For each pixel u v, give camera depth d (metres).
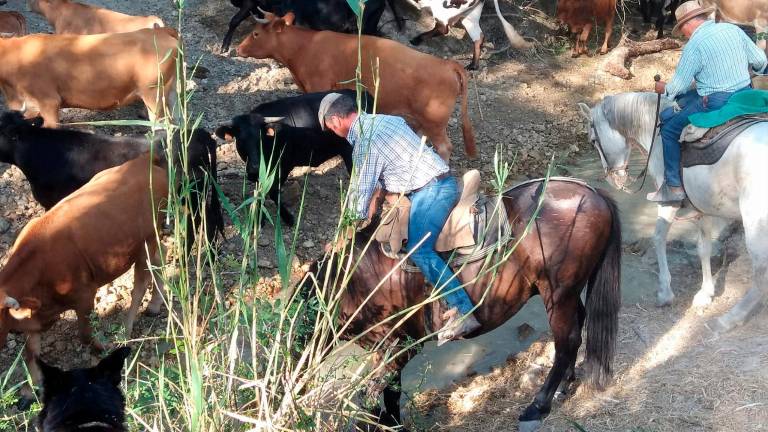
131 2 11.23
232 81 10.03
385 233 4.83
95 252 5.94
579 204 5.14
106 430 3.53
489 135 9.52
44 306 5.89
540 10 12.31
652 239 7.56
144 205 6.18
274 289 7.03
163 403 3.97
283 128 7.46
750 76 5.90
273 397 4.11
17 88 7.90
